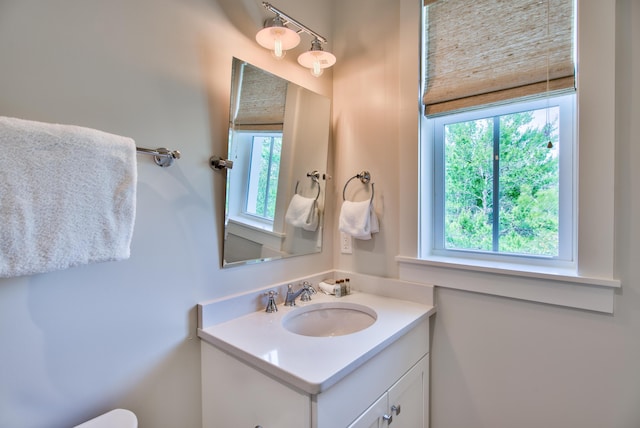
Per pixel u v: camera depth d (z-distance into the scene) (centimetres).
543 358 113
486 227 135
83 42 84
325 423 80
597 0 99
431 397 138
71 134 73
